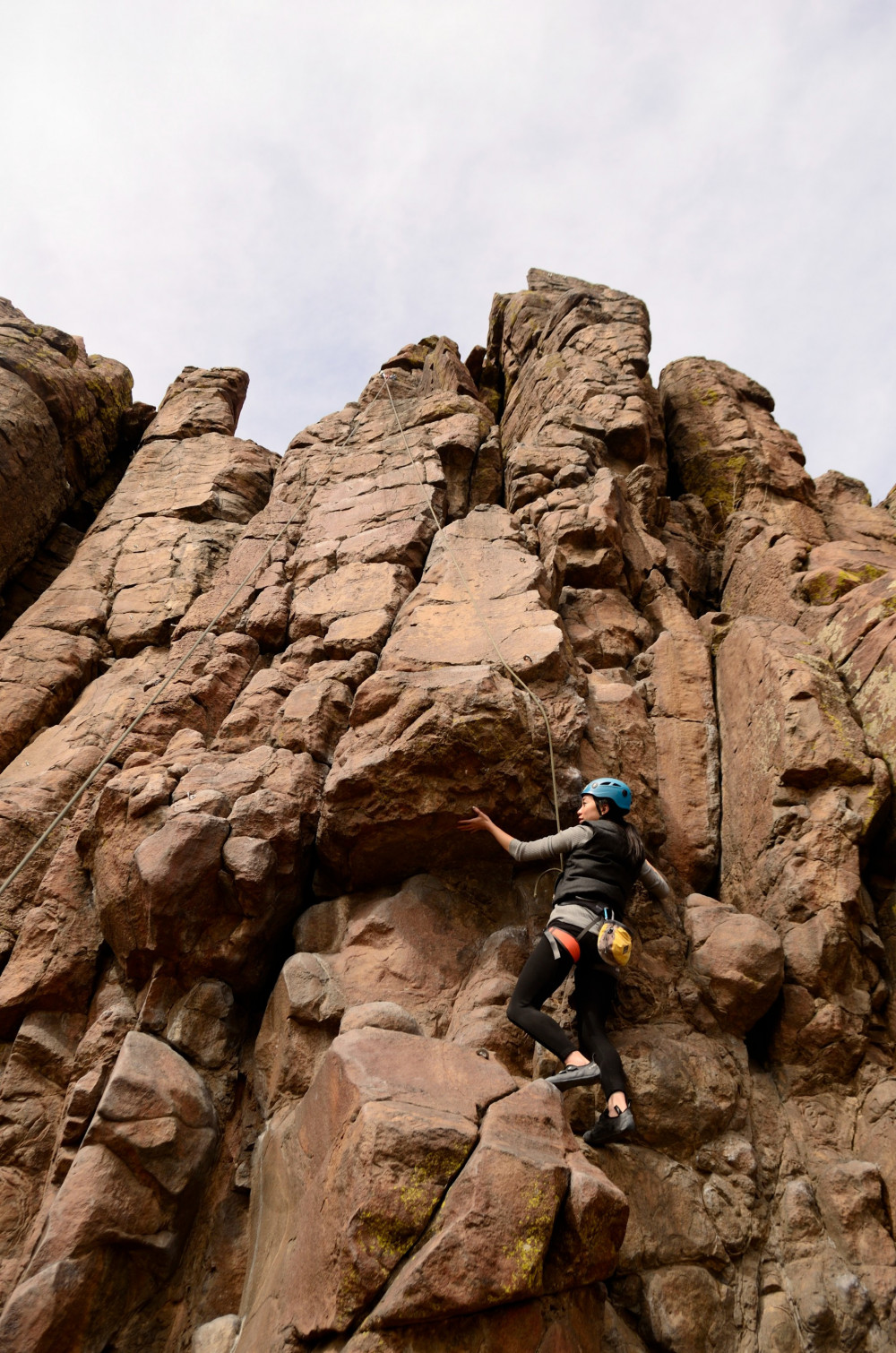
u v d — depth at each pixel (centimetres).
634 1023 469
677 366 1207
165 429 1223
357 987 473
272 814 515
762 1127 446
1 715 736
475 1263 297
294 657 675
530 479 826
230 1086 469
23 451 1035
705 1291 387
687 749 614
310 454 1052
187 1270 412
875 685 557
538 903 500
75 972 514
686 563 915
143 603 874
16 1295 366
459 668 546
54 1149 460
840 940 473
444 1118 332
